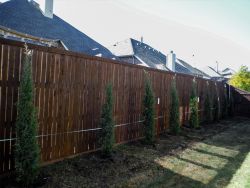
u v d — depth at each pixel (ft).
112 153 24.73
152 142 30.42
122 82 28.40
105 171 20.42
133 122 30.78
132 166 22.27
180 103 43.96
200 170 23.18
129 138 30.19
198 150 30.19
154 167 22.75
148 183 19.19
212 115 57.67
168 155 26.84
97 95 24.50
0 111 16.49
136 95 31.14
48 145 19.86
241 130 47.60
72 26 78.84
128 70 29.40
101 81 24.98
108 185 18.06
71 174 18.95
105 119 23.54
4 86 16.58
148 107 30.32
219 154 29.22
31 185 16.47
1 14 57.26
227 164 25.52
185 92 45.93
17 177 16.40
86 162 21.59
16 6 62.03
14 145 16.47
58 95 20.44
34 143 16.52
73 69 21.72
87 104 23.38
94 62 24.00
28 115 16.33
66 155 21.52
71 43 70.85
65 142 21.35
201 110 53.93
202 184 19.90
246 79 97.30
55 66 20.06
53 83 19.94
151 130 30.32
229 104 70.85
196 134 39.96
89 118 23.71
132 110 30.50
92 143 24.20
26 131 16.15
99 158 22.94
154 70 35.14
